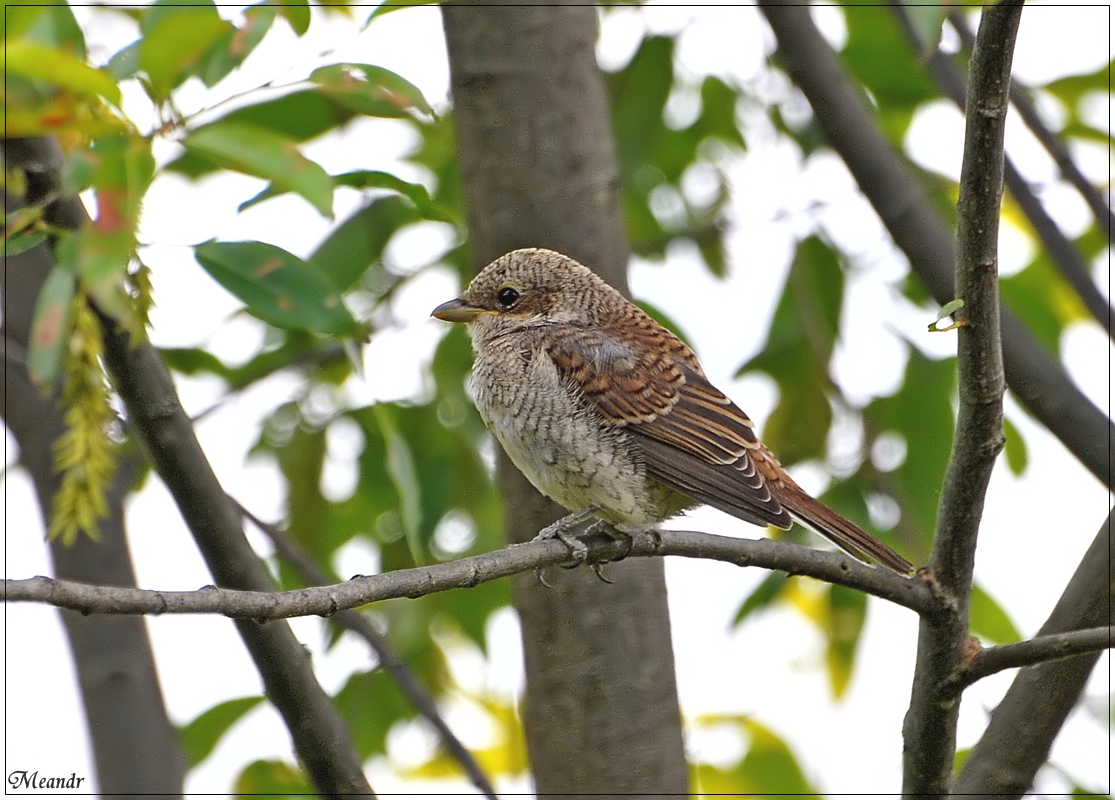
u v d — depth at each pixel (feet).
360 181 24.53
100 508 20.48
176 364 37.24
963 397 24.31
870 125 32.42
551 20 33.19
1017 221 40.50
